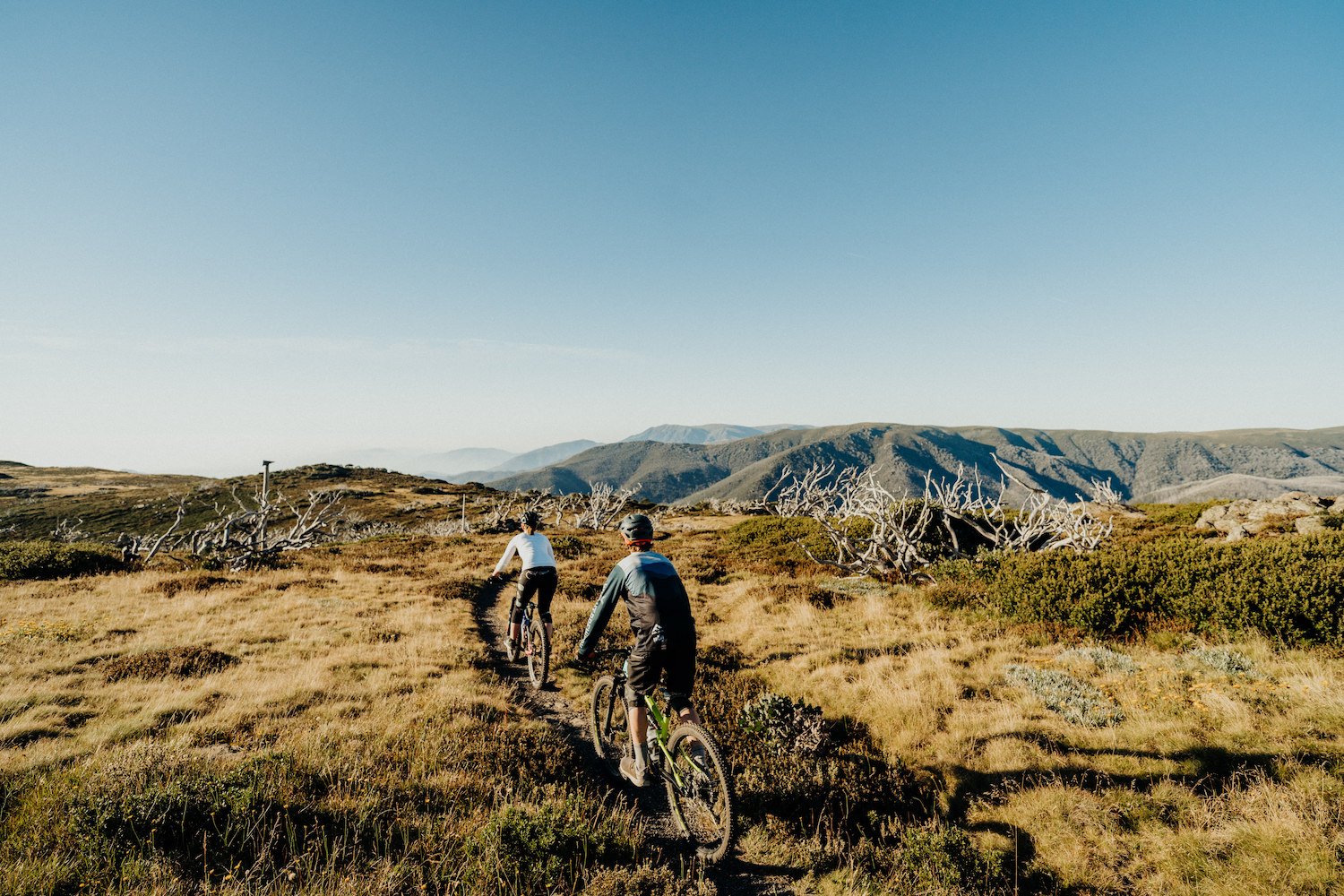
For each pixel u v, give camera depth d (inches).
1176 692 280.1
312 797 193.8
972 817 214.5
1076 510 657.0
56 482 4603.8
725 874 181.2
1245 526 738.8
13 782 203.2
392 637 465.7
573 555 1045.2
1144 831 191.2
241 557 858.8
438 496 3752.5
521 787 216.2
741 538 1023.0
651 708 193.6
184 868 154.2
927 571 595.8
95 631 465.4
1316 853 165.2
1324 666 290.0
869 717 298.8
